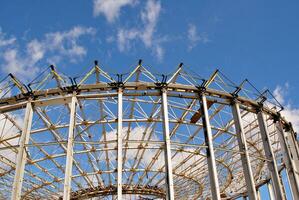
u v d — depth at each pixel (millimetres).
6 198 41469
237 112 28859
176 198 46406
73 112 25172
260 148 36156
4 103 27375
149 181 40438
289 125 34781
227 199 46656
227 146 35438
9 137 31312
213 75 28781
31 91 26484
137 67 27375
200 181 41500
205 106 27375
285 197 34438
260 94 31766
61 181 38438
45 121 30344
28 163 33562
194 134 33688
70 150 23281
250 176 25781
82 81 26594
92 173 36250
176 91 27672
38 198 42969
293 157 33688
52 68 26891
